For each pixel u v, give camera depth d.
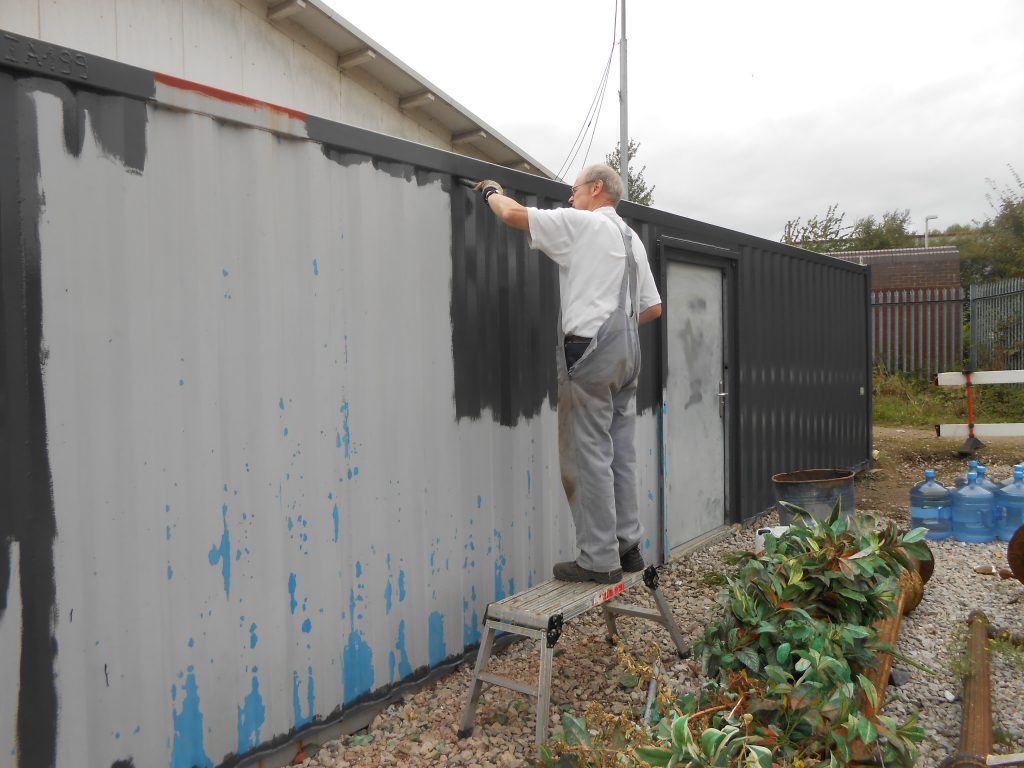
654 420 5.31
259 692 2.83
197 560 2.63
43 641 2.23
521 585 4.07
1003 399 13.23
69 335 2.29
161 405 2.52
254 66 6.10
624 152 13.51
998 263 21.77
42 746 2.23
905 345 15.06
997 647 3.60
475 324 3.74
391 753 2.98
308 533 2.99
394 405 3.33
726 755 2.13
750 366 6.59
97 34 4.73
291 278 2.91
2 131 2.13
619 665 3.68
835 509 3.35
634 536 3.49
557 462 4.33
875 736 2.30
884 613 3.12
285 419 2.90
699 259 5.88
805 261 7.74
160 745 2.53
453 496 3.63
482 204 3.78
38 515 2.22
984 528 5.94
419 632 3.47
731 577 3.23
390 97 8.05
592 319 3.17
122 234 2.41
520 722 3.19
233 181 2.72
